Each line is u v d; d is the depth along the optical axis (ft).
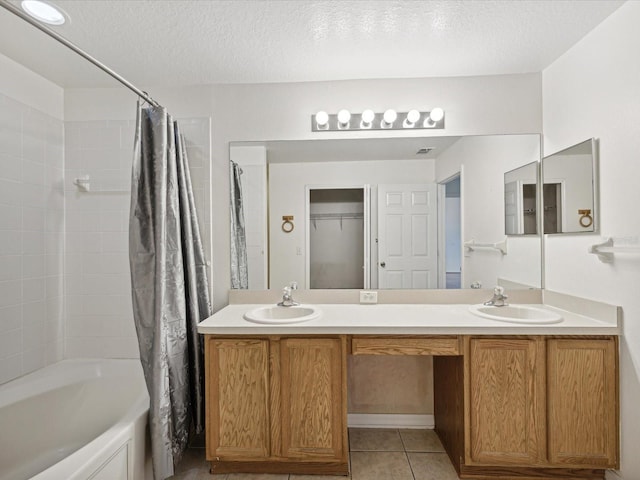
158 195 5.94
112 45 6.15
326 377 5.92
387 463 6.46
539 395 5.71
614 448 5.60
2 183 6.37
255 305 7.61
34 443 6.05
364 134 7.62
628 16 5.19
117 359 7.70
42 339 7.22
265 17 5.42
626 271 5.41
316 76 7.39
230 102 7.68
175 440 6.05
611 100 5.55
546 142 7.21
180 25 5.61
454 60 6.80
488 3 5.15
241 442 5.97
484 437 5.80
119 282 7.79
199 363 6.79
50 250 7.43
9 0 4.92
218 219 7.73
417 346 5.89
